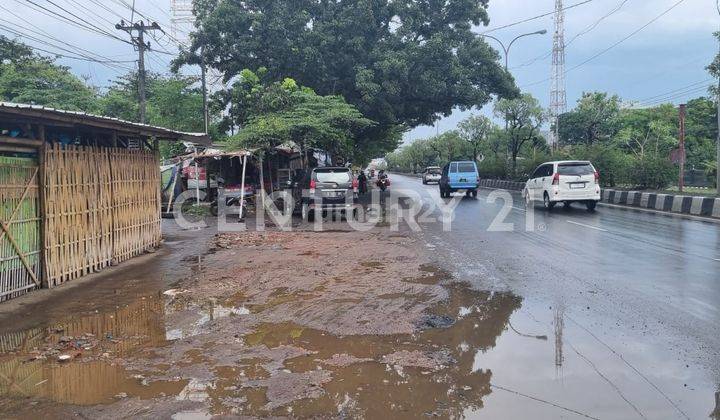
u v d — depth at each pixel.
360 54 27.66
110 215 10.23
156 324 6.46
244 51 28.06
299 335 5.96
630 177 25.83
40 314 6.95
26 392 4.63
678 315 6.32
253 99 23.59
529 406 4.22
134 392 4.59
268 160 24.67
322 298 7.50
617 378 4.68
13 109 7.09
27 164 8.03
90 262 9.52
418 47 27.47
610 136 40.56
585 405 4.22
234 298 7.61
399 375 4.84
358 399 4.39
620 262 9.48
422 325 6.24
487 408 4.20
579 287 7.79
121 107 33.47
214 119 35.50
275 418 4.09
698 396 4.33
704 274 8.34
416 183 51.06
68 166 8.89
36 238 8.22
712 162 33.81
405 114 30.25
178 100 33.81
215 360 5.27
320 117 21.83
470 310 6.79
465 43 29.25
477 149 52.44
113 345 5.77
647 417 4.02
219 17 28.06
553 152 33.62
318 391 4.54
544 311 6.66
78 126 9.12
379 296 7.55
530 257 10.22
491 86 29.97
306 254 11.11
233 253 11.45
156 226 12.47
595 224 15.00
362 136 33.25
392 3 28.12
